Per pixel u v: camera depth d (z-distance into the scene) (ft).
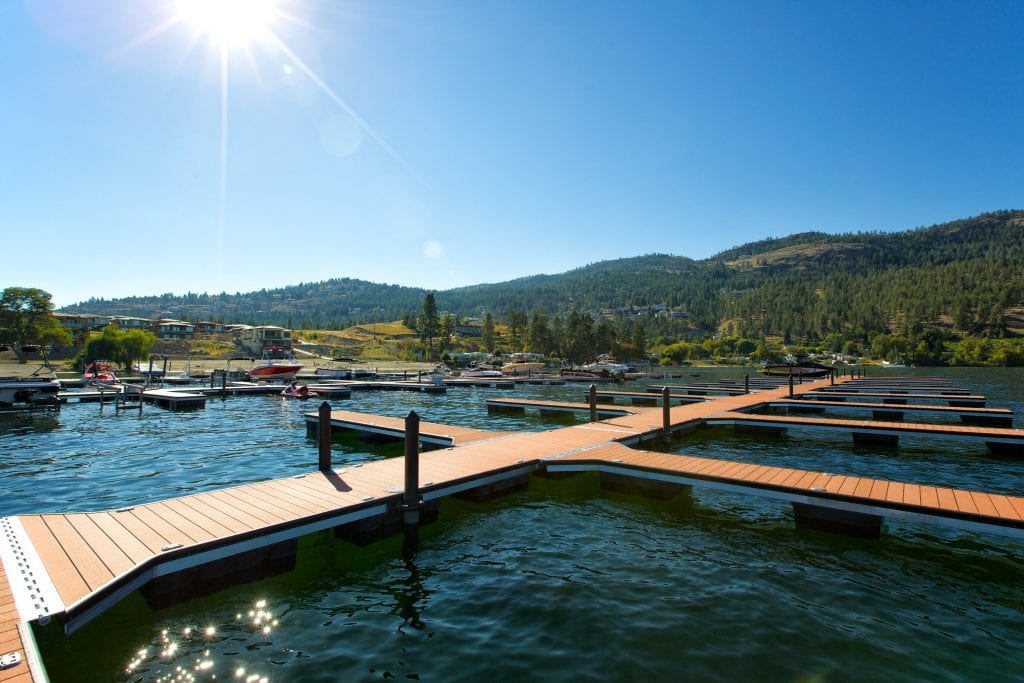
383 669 21.33
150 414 99.19
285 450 65.21
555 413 99.35
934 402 122.01
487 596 27.53
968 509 32.40
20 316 270.67
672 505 42.70
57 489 46.70
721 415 81.00
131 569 23.57
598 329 463.01
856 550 33.50
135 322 461.37
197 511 31.91
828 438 74.38
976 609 26.32
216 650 22.68
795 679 20.59
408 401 131.23
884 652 22.52
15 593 21.29
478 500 42.65
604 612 25.71
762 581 29.17
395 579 29.66
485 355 416.26
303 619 25.34
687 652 22.38
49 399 99.09
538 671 21.08
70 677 20.77
